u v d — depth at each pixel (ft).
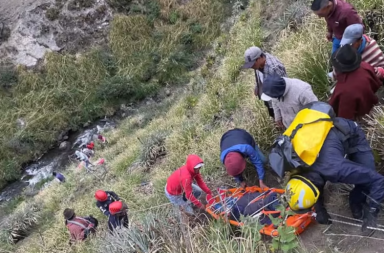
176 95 50.24
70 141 51.39
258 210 14.98
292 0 33.60
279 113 15.96
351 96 13.73
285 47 27.14
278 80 14.05
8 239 34.24
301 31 26.99
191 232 15.28
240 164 15.35
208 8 56.95
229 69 33.63
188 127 30.50
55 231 30.60
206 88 38.09
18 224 35.17
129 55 55.47
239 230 14.97
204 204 17.97
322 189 13.38
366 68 13.97
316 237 14.37
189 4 57.67
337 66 13.82
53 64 54.85
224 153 15.76
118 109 52.90
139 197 27.25
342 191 15.17
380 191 12.01
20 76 54.70
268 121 20.49
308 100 14.06
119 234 17.25
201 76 45.27
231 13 56.13
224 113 28.84
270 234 13.78
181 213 16.57
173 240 15.15
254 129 20.66
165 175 26.86
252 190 15.99
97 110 52.80
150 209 21.20
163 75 53.47
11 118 52.03
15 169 49.08
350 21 15.69
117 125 50.60
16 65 55.83
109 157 40.65
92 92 53.62
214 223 15.43
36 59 55.88
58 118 52.39
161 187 25.53
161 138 32.96
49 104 53.01
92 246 22.06
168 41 55.83
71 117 52.85
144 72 54.03
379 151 15.20
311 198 12.68
